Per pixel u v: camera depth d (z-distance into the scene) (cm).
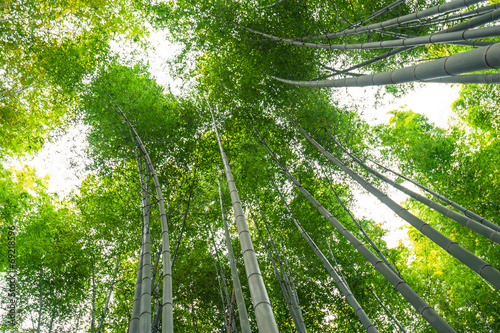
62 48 726
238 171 753
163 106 756
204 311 671
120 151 701
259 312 201
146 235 383
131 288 676
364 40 748
